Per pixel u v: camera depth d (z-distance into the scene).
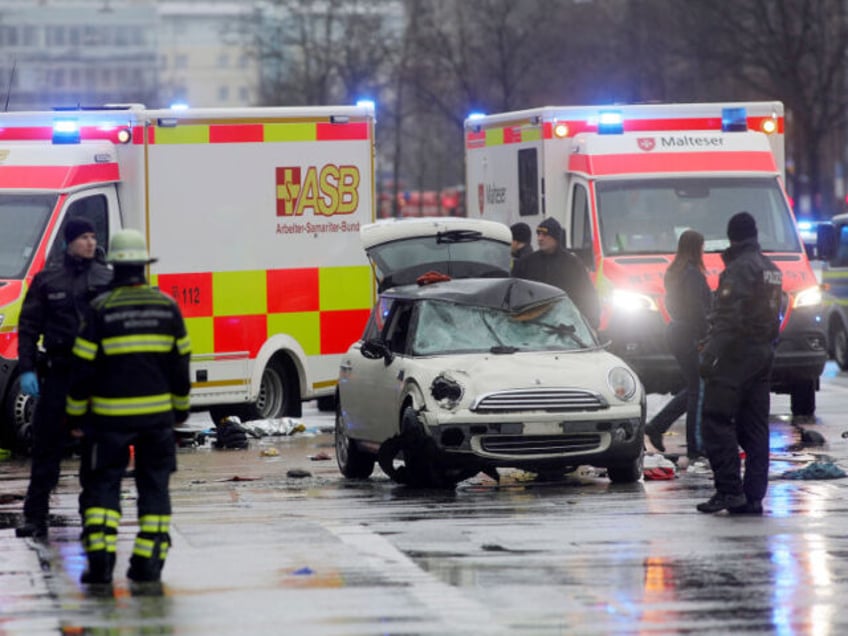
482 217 57.09
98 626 21.41
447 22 165.50
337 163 48.62
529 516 30.12
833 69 122.62
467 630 20.86
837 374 63.88
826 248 50.31
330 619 21.52
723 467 30.20
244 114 47.16
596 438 33.81
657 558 25.59
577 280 41.22
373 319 38.22
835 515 29.91
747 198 49.31
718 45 126.94
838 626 21.03
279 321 47.88
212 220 46.81
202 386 46.62
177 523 29.78
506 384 33.59
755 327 30.17
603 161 49.09
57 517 31.45
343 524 29.41
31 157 44.62
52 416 28.61
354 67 150.75
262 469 39.25
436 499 32.91
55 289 28.67
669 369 46.75
